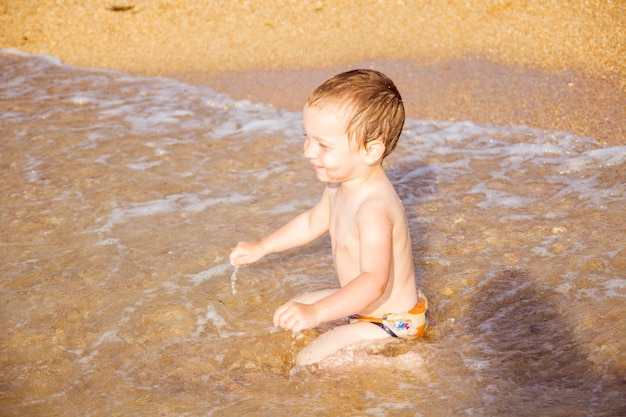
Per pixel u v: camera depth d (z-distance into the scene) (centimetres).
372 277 347
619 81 802
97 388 351
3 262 471
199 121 742
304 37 998
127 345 386
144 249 488
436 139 678
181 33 1041
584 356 358
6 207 551
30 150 663
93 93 843
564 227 499
